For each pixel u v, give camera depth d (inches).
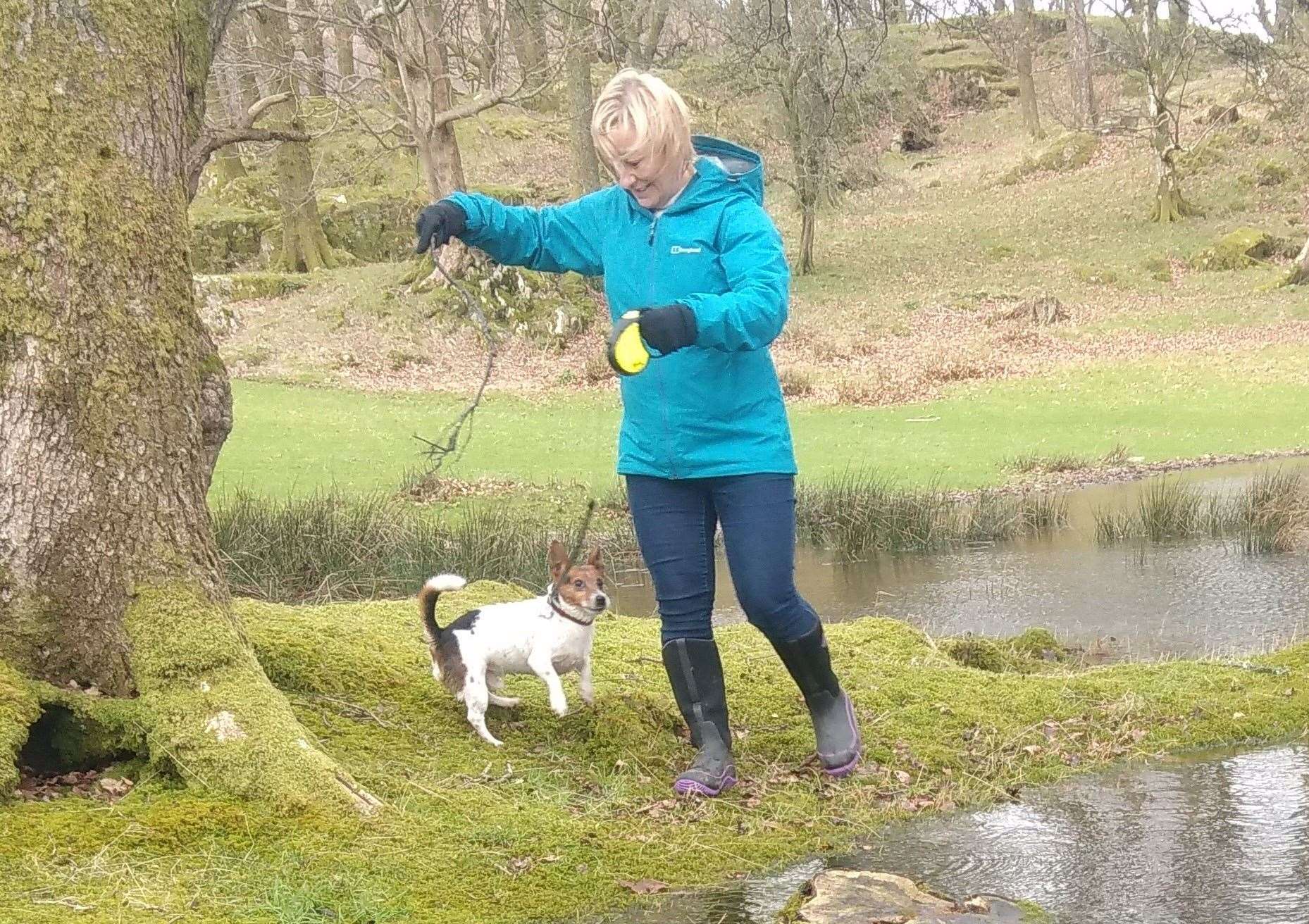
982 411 885.2
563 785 176.6
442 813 160.1
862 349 1152.8
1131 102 2014.0
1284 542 480.7
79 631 167.6
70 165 166.2
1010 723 213.2
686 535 179.9
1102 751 203.3
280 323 1159.0
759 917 142.9
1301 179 1553.9
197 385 181.3
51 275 164.6
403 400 954.7
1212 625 361.7
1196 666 248.7
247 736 159.5
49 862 139.3
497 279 1169.4
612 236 177.8
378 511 519.8
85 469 166.6
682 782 177.0
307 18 1003.9
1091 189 1663.4
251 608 221.5
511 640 193.5
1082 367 1040.8
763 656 243.4
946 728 209.6
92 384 166.9
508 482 642.2
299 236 1353.3
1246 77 1692.9
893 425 841.5
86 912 129.3
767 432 175.0
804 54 516.7
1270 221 1470.2
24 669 164.9
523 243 181.5
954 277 1424.7
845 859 160.7
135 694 167.9
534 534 511.2
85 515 166.7
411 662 215.9
